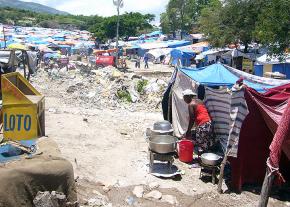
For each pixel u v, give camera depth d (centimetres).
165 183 911
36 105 833
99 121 1544
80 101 2111
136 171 960
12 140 790
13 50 1809
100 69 3566
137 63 5306
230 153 908
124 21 9925
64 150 1046
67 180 627
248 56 3878
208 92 1079
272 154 627
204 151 1066
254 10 3816
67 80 2983
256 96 950
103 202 769
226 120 1032
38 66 3878
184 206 816
